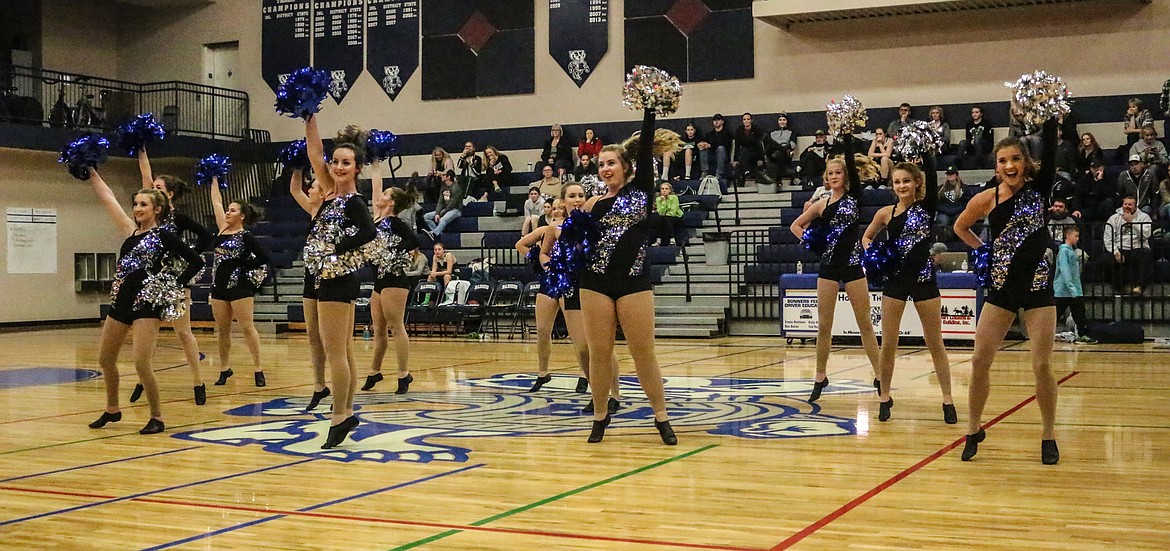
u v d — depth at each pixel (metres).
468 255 18.09
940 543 3.76
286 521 4.18
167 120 21.31
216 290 9.32
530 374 10.23
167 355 13.18
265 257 9.37
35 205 19.75
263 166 21.73
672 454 5.66
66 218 20.31
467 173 18.62
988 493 4.60
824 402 7.77
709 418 7.02
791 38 18.42
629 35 19.44
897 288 6.68
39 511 4.41
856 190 7.38
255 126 22.12
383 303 8.56
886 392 6.85
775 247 15.93
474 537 3.89
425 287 16.58
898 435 6.23
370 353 12.95
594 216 5.81
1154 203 14.71
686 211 17.25
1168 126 15.73
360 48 21.38
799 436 6.23
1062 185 14.80
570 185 6.94
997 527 3.98
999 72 17.20
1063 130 15.88
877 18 17.84
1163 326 13.91
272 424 6.95
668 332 15.44
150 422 6.62
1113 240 14.09
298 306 17.91
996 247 5.29
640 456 5.61
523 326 15.70
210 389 9.12
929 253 6.62
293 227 20.03
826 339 7.70
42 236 19.88
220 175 9.23
